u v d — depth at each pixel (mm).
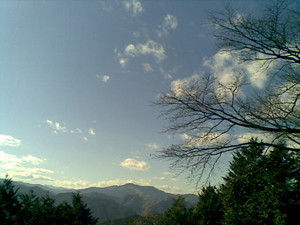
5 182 15641
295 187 9969
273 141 7547
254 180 8367
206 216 26703
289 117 7461
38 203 15211
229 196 9547
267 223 13234
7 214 13430
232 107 7664
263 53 7613
